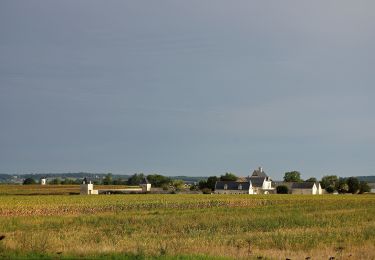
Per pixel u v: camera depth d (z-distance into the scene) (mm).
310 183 193625
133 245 30906
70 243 31516
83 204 79125
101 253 23969
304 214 64438
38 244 27859
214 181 191625
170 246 30422
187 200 94938
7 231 43281
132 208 79375
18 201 84875
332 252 29812
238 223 50719
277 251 29906
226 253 27438
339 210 74438
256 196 119938
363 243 34688
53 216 63000
